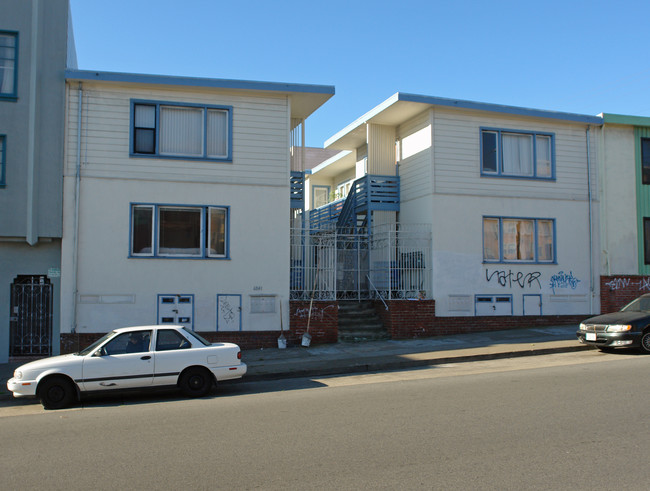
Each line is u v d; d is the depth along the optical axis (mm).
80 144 15336
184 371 10297
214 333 15828
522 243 18750
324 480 5477
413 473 5613
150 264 15594
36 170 14977
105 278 15289
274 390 10969
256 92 16344
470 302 17984
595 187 19531
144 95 15766
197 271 15859
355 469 5770
